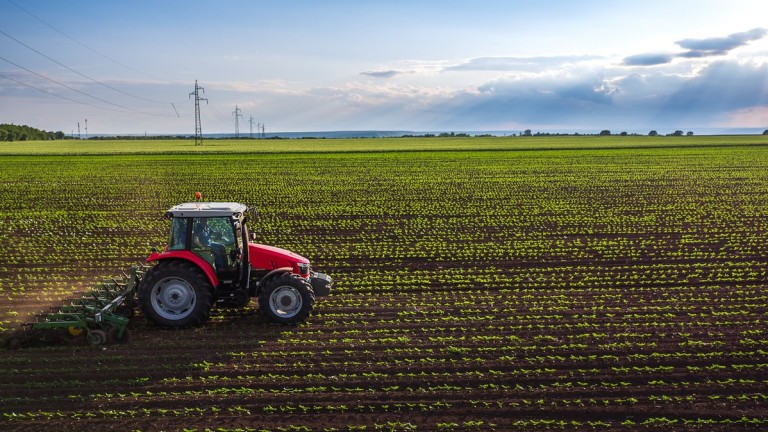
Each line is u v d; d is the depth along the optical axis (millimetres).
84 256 17203
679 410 8008
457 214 23859
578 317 11578
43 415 7816
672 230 20453
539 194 29266
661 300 12656
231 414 7875
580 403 8164
